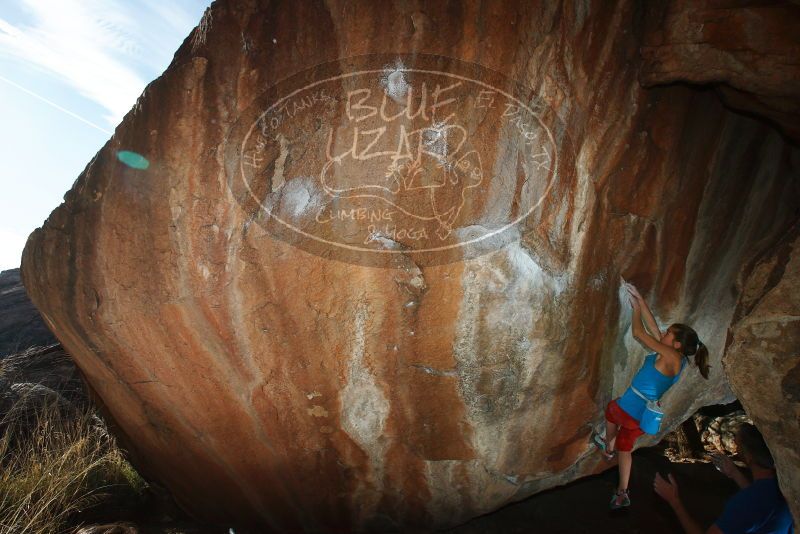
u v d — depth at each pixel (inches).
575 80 100.7
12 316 287.1
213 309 111.6
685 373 136.0
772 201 125.9
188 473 140.1
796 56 87.1
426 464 126.8
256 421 124.2
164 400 126.5
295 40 99.3
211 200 105.3
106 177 110.6
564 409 122.2
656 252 118.2
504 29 97.1
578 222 106.7
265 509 140.1
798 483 90.1
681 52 95.0
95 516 153.0
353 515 137.4
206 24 102.8
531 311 109.6
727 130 117.0
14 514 137.6
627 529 153.2
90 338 122.4
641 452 207.5
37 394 202.4
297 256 106.0
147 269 111.5
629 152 108.0
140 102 106.4
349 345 113.2
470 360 113.7
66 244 116.6
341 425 122.2
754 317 96.9
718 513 161.5
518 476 130.4
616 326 121.2
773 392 93.4
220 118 102.3
